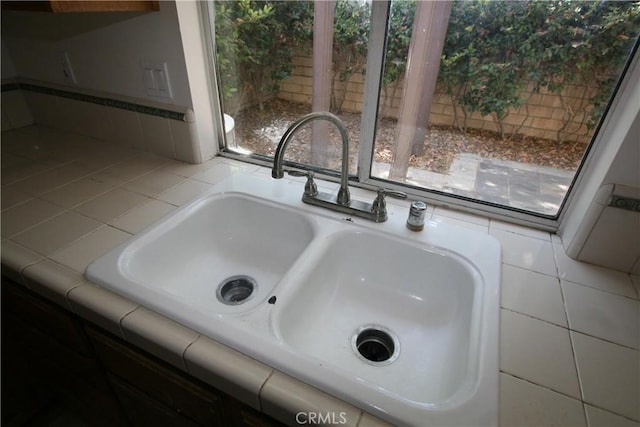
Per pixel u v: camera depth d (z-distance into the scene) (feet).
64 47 3.85
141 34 3.32
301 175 2.97
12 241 2.58
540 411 1.57
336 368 1.67
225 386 1.76
